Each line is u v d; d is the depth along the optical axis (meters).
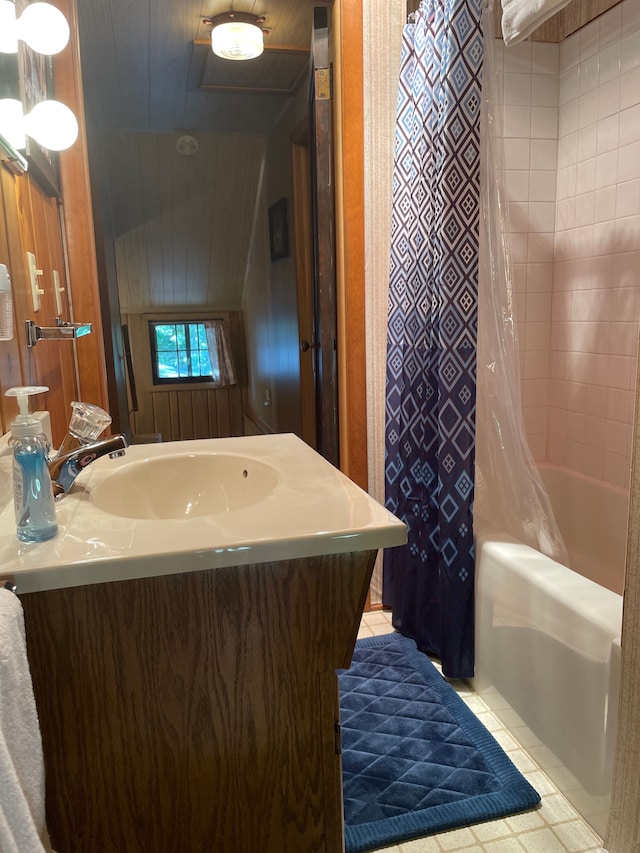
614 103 2.18
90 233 1.99
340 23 2.07
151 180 4.28
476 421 1.87
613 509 2.28
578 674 1.38
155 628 0.89
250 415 5.25
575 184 2.41
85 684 0.89
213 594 0.90
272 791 1.00
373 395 2.29
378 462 2.34
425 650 2.07
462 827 1.38
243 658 0.94
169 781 0.95
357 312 2.23
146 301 5.06
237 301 5.27
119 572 0.81
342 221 2.20
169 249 4.74
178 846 0.98
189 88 3.44
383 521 0.93
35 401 1.32
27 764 0.72
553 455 2.66
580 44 2.32
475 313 1.77
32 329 1.24
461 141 1.71
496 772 1.53
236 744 0.97
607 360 2.31
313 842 1.04
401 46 2.06
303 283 3.24
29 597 0.85
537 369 2.63
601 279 2.31
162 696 0.92
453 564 1.84
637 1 2.04
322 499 1.04
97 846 0.95
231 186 4.44
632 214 2.14
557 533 1.92
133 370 4.68
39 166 1.46
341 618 0.96
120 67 3.15
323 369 2.34
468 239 1.75
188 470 1.38
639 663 1.12
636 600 1.12
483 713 1.77
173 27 2.75
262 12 2.63
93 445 1.10
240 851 1.01
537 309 2.59
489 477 1.91
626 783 1.18
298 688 0.97
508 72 2.40
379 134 2.14
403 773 1.53
